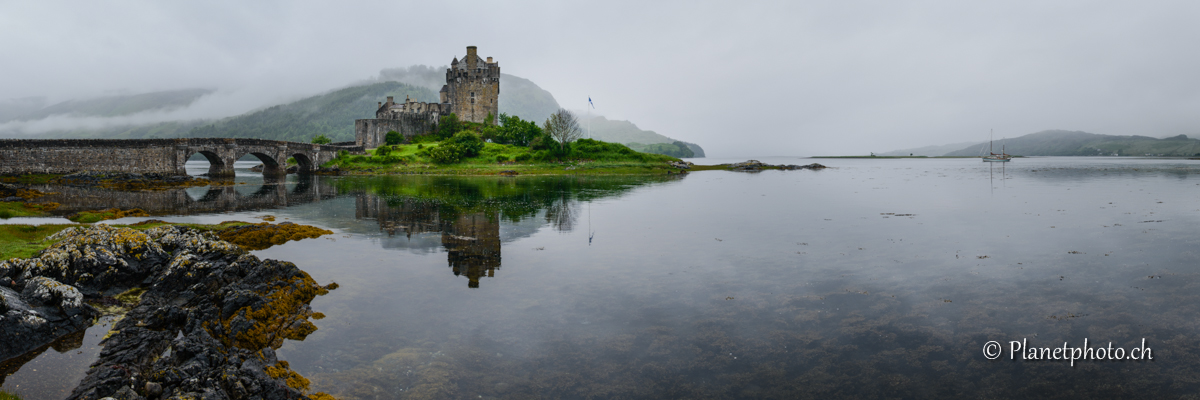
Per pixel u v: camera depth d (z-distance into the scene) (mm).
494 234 37469
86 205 49594
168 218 43125
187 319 18766
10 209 42500
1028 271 26750
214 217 44219
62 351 17109
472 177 109938
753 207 55281
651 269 27375
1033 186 81188
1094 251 31156
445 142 141375
